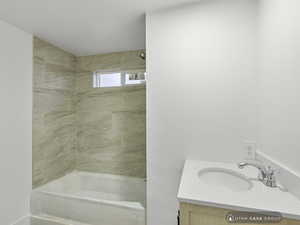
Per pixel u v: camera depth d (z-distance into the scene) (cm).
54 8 154
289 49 97
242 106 140
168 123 156
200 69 149
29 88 201
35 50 210
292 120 93
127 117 259
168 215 154
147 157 161
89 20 176
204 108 148
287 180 97
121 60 263
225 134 144
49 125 230
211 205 86
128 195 249
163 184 157
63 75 254
